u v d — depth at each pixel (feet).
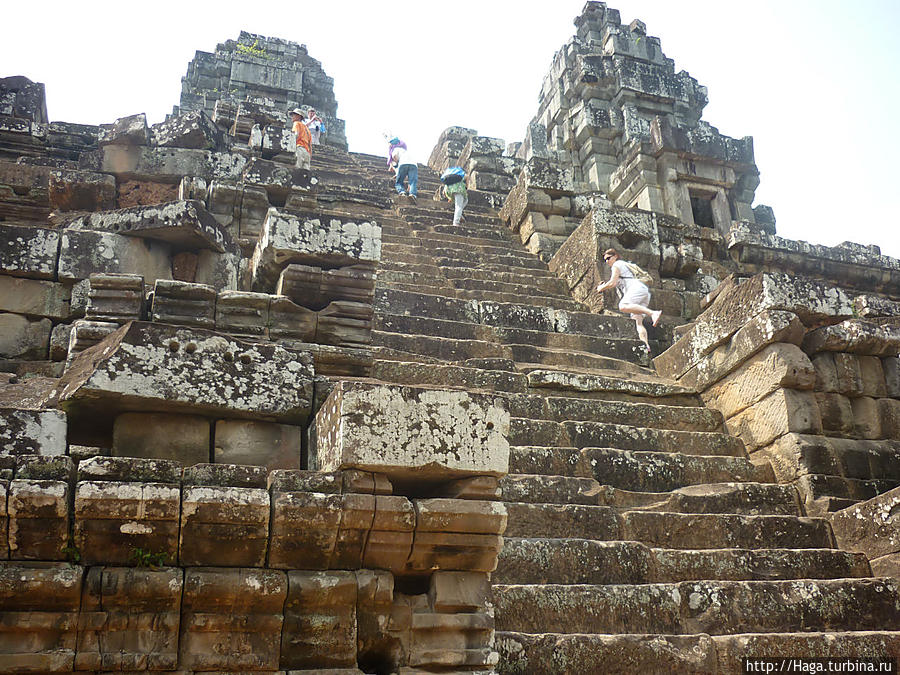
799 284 26.99
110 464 11.46
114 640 10.89
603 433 25.31
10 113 48.70
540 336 33.73
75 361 14.73
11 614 10.54
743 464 25.12
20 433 12.15
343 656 11.70
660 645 15.96
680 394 29.45
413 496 13.41
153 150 35.37
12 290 20.63
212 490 11.49
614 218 41.63
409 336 29.86
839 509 23.11
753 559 20.06
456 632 12.44
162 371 13.26
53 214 32.63
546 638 15.38
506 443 12.94
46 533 10.84
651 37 82.12
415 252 43.01
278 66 92.17
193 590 11.22
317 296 18.86
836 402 26.00
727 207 59.82
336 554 12.01
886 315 39.40
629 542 19.39
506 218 51.60
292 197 35.58
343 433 12.14
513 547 18.30
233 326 17.49
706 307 31.94
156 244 21.38
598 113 76.69
